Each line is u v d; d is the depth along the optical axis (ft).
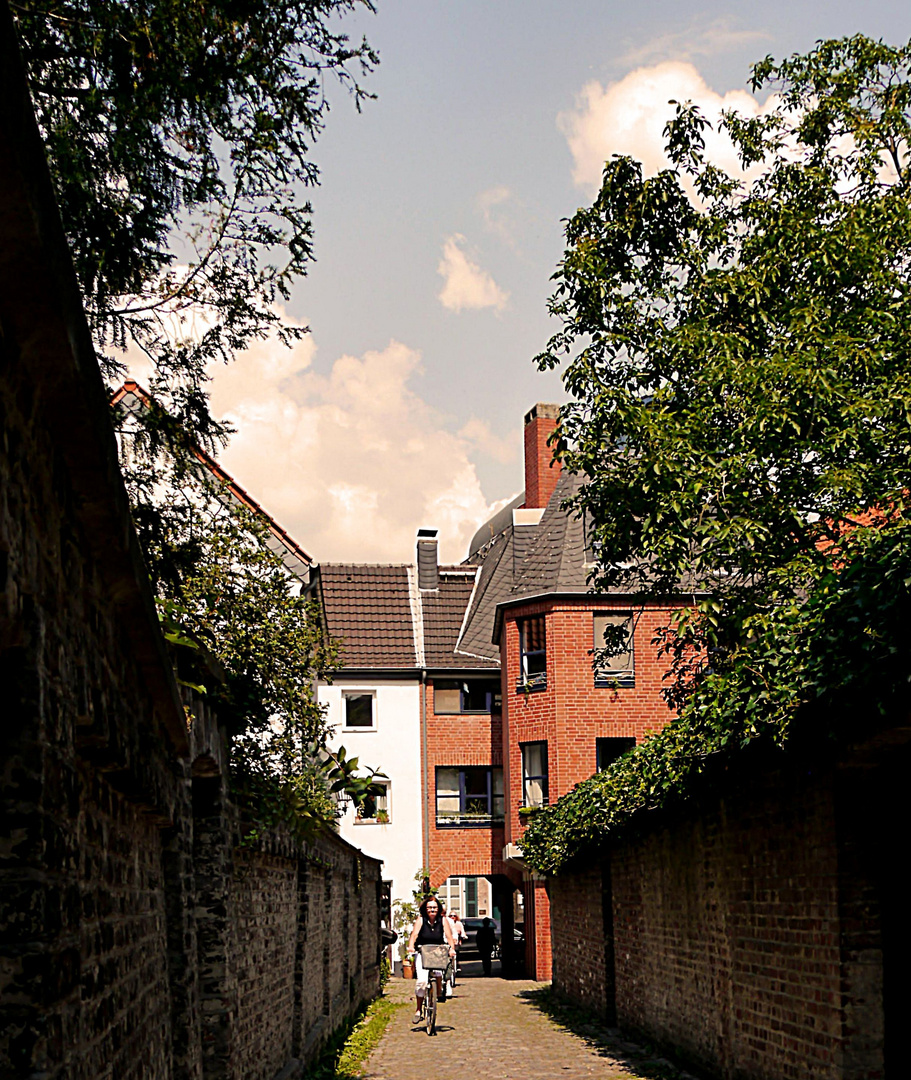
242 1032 30.89
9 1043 9.50
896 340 44.14
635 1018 55.36
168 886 22.09
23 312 8.77
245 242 31.27
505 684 112.16
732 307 47.60
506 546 135.95
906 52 50.52
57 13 25.16
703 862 41.83
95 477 11.05
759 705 29.40
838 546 40.19
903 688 22.53
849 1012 28.94
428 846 125.90
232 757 36.81
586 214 49.62
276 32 28.66
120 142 27.78
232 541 51.96
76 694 11.50
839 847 29.27
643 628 107.04
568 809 66.23
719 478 42.06
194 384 32.04
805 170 49.57
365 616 133.39
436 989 63.31
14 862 9.56
